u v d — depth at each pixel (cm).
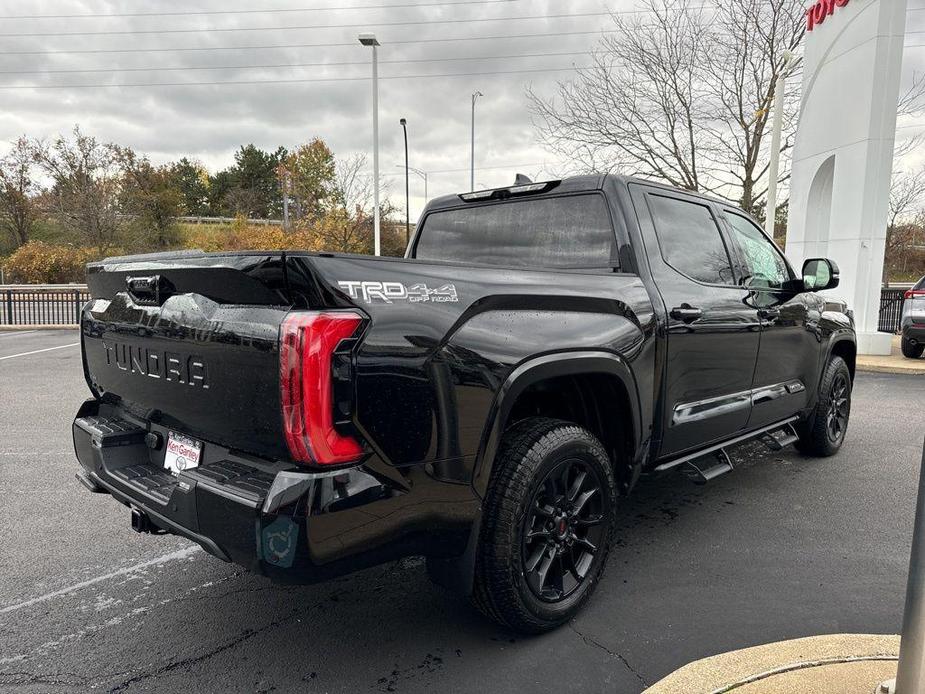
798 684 216
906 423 682
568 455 262
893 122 1169
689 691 216
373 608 292
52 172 3872
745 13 1783
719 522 396
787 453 555
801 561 339
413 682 236
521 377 241
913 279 4575
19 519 402
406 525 212
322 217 3753
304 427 190
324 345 190
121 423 290
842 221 1253
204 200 7144
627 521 398
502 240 372
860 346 1241
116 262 278
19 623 279
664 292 322
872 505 426
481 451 230
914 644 183
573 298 271
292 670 244
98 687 234
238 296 213
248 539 195
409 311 211
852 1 1199
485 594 247
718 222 389
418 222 427
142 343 260
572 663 247
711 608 289
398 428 207
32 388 878
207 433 235
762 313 396
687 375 334
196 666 247
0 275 3669
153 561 342
